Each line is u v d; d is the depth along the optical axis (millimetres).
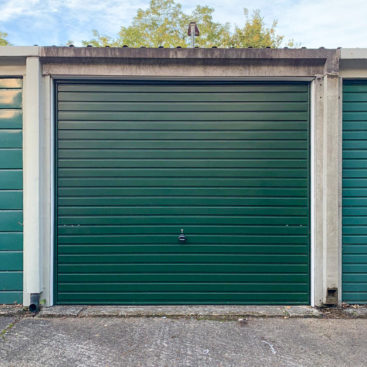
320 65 4324
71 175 4430
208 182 4469
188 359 3078
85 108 4445
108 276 4410
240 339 3465
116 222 4430
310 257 4426
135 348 3275
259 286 4430
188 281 4438
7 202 4324
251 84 4496
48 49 4172
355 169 4422
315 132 4363
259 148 4480
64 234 4406
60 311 4121
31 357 3109
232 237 4453
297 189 4461
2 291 4320
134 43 16625
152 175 4465
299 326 3781
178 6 17328
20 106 4355
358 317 4031
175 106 4492
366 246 4395
